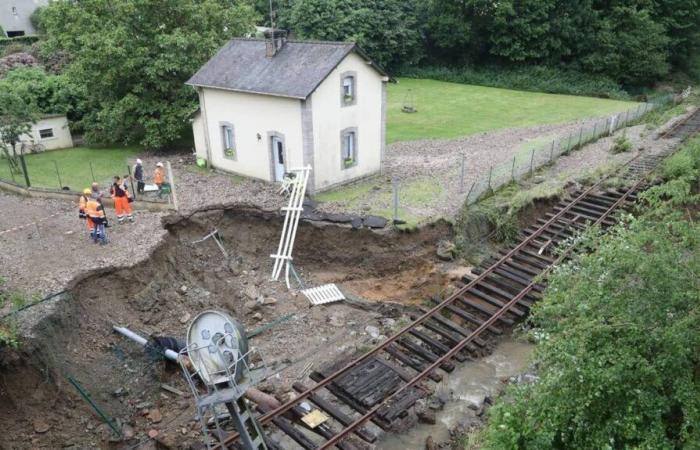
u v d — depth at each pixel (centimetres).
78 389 1323
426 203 2147
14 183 2289
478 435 1206
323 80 2094
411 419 1330
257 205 2050
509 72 5581
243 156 2459
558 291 1093
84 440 1251
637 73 5244
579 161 2692
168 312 1669
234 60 2481
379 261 1922
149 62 2708
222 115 2469
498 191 2294
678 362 830
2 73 3575
